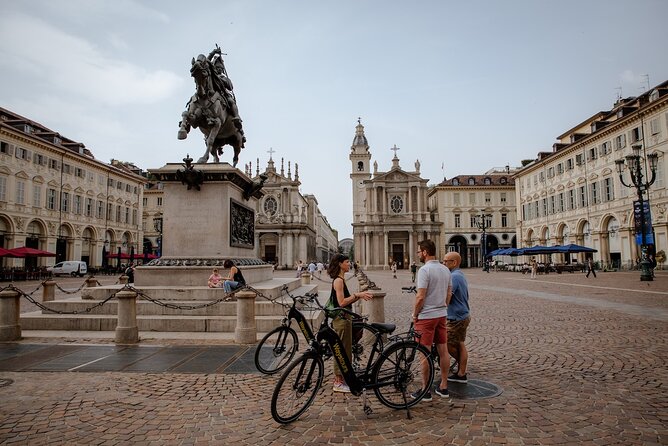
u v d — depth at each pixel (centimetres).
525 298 1798
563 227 5059
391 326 537
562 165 5009
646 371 659
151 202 7269
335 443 419
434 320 533
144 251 7188
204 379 625
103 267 4634
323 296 1505
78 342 866
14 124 4034
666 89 3494
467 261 7281
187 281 1124
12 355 757
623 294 1834
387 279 3972
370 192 7775
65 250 4597
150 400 538
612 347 826
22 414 491
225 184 1195
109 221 5334
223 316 1007
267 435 438
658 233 3531
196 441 424
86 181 4881
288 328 706
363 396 538
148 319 972
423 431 445
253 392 571
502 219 7319
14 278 3262
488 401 532
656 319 1147
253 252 1479
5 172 3734
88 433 442
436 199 7781
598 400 533
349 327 539
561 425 457
